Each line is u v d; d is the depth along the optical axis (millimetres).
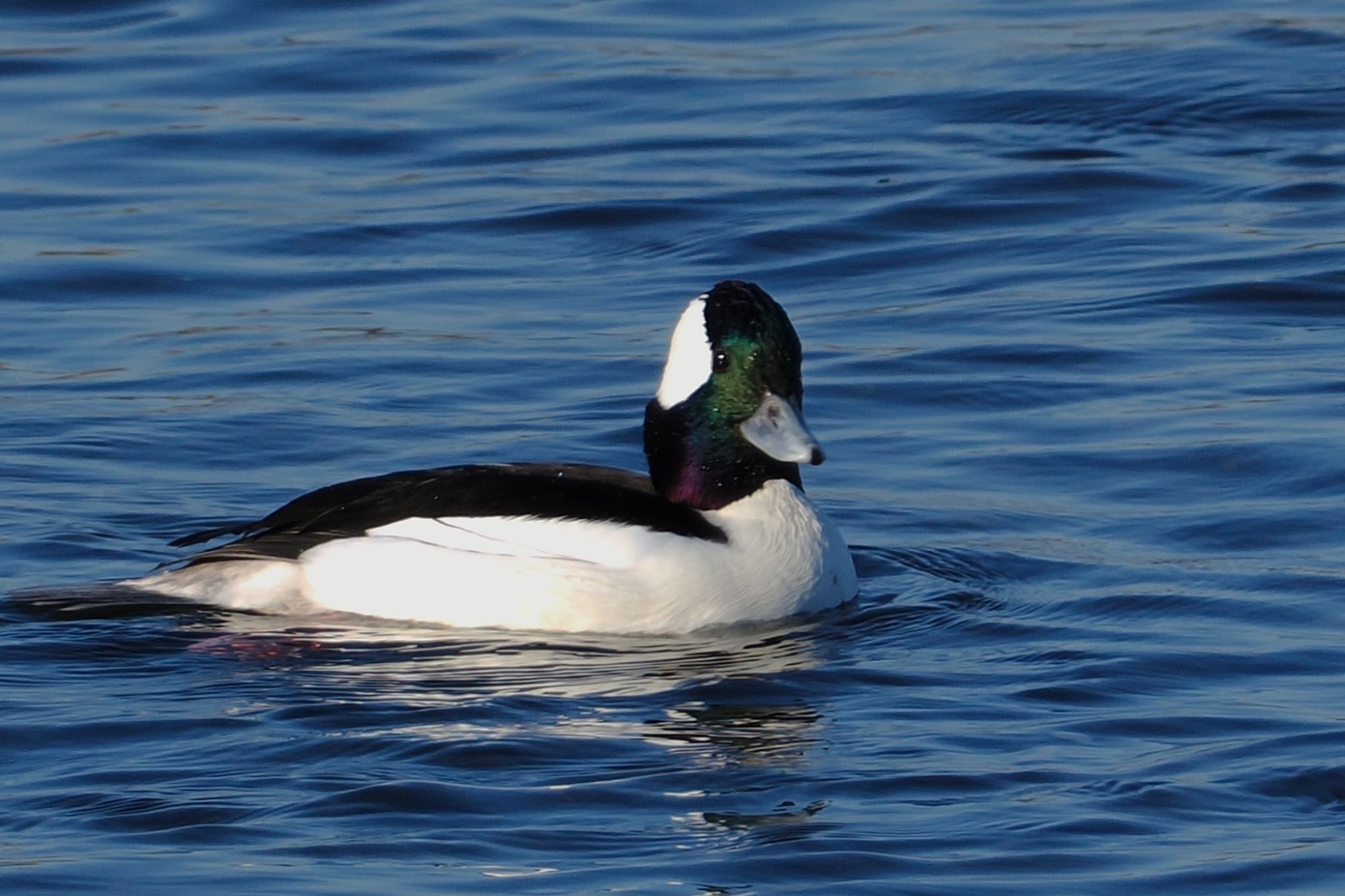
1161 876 8297
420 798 9102
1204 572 12406
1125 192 20766
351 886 8203
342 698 10383
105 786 9250
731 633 11578
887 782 9320
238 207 20531
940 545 13031
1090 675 10781
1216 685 10609
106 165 21656
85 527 13211
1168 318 17406
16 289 18344
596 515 11672
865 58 25062
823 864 8438
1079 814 8930
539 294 18344
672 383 12016
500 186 21172
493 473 12047
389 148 22312
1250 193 20609
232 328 17469
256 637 11289
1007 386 15953
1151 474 14141
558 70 24734
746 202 20516
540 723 10055
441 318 17688
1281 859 8422
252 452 14727
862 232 19797
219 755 9625
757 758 9594
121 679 10672
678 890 8211
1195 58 24422
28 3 27000
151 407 15562
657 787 9258
